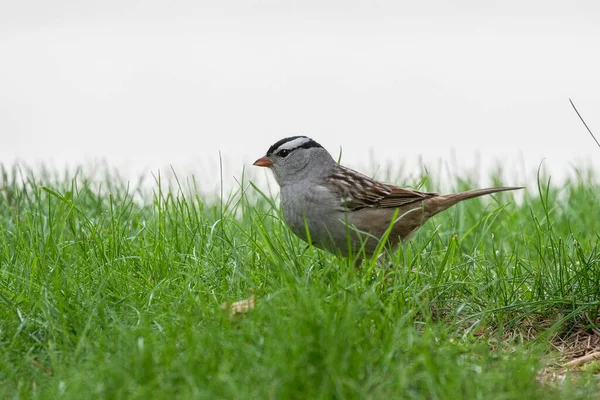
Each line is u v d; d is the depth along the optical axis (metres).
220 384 7.31
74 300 9.53
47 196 13.83
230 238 12.28
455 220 13.45
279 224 12.02
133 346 8.05
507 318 10.23
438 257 11.93
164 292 9.93
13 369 8.36
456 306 10.34
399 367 7.59
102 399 7.26
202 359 7.77
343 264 10.07
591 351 9.66
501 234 13.73
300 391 7.29
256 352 7.79
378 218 11.42
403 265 10.46
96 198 14.97
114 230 11.75
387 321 8.55
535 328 10.12
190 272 10.55
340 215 11.34
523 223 14.41
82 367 7.87
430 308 10.24
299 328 7.94
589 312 10.15
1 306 9.59
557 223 15.18
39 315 9.38
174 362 7.68
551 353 9.52
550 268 10.90
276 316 8.40
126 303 9.66
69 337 8.83
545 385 7.97
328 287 9.42
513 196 15.86
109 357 8.18
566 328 10.14
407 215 11.65
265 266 10.68
